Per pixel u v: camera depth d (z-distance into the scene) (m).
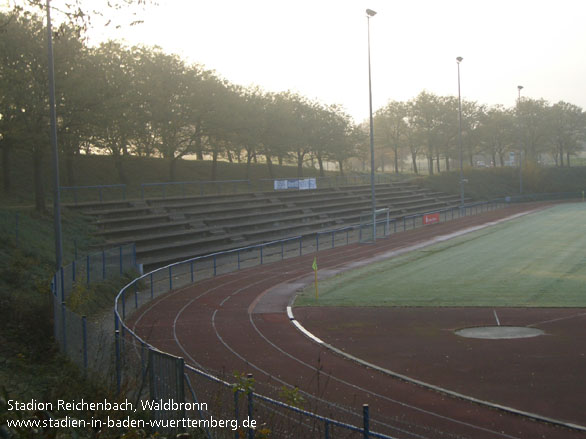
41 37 34.28
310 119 82.62
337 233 57.28
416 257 42.03
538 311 24.27
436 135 103.25
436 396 14.59
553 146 119.81
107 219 43.03
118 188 54.22
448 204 87.44
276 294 30.05
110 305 26.64
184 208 51.41
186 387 10.28
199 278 35.28
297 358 18.41
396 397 14.55
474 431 12.29
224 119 60.62
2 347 16.31
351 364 17.66
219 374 15.90
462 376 16.20
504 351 18.56
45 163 53.69
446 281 32.22
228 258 43.00
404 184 92.31
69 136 38.81
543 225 61.47
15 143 36.41
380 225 63.22
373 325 22.91
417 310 25.39
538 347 18.89
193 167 70.31
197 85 58.00
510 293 28.22
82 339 14.74
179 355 18.94
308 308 26.55
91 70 39.41
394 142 107.62
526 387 15.11
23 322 18.41
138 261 38.81
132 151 57.38
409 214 73.06
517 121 112.06
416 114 103.56
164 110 56.12
